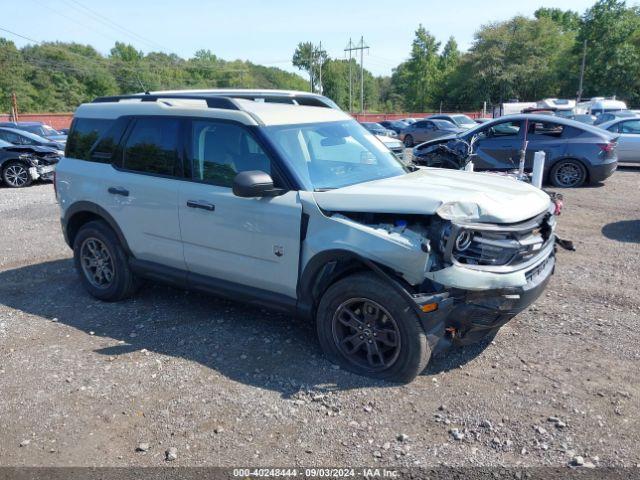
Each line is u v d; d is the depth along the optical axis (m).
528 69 72.75
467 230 3.47
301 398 3.62
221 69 107.50
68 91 83.94
